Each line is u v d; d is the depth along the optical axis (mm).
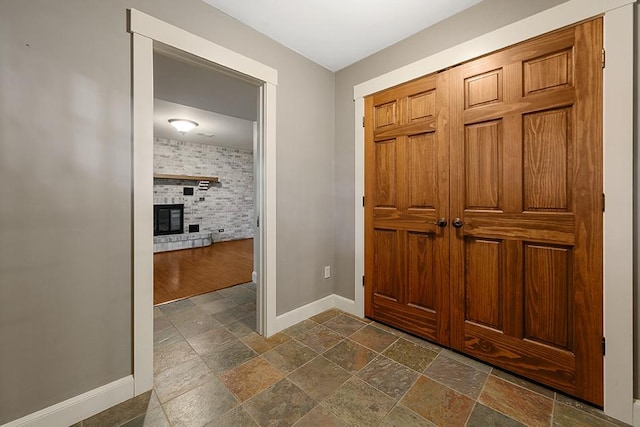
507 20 1542
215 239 6961
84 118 1245
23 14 1106
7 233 1097
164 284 3408
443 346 1868
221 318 2381
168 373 1592
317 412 1293
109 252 1328
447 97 1794
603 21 1259
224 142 6445
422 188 1945
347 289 2480
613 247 1258
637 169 1205
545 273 1461
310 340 1974
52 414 1191
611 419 1256
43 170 1160
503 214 1586
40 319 1170
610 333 1271
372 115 2229
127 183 1366
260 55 1941
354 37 2004
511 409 1311
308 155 2322
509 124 1550
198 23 1618
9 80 1084
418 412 1291
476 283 1712
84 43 1238
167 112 3902
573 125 1353
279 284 2141
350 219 2430
